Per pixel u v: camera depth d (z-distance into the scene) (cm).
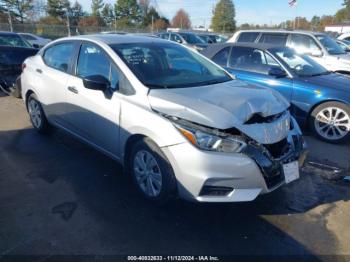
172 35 1945
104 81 357
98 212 324
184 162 289
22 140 502
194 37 1953
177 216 321
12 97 786
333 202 357
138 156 340
